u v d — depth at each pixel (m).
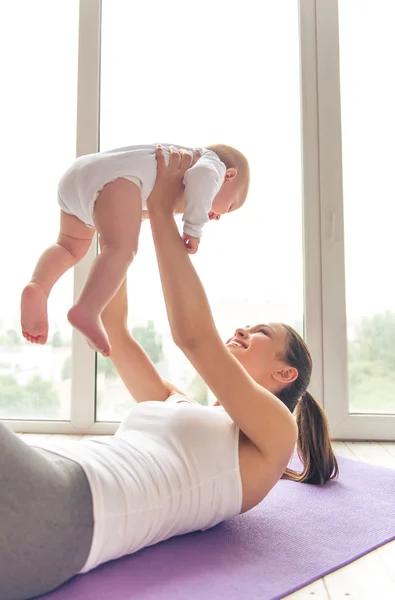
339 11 2.24
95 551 0.83
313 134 2.17
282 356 1.23
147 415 1.11
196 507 0.99
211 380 0.99
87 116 2.17
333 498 1.33
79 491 0.82
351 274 2.16
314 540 1.06
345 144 2.20
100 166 1.06
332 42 2.19
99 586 0.84
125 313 1.30
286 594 0.83
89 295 0.95
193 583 0.85
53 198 2.19
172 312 0.98
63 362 2.16
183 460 0.99
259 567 0.92
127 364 1.29
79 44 2.19
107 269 0.98
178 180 1.12
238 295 2.15
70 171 1.12
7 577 0.73
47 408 2.16
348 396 2.10
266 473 1.06
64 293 2.15
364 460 1.77
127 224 1.02
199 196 1.07
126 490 0.88
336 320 2.11
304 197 2.15
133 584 0.85
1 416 2.16
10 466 0.74
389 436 2.06
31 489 0.75
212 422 1.07
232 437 1.06
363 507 1.26
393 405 2.12
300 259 2.16
